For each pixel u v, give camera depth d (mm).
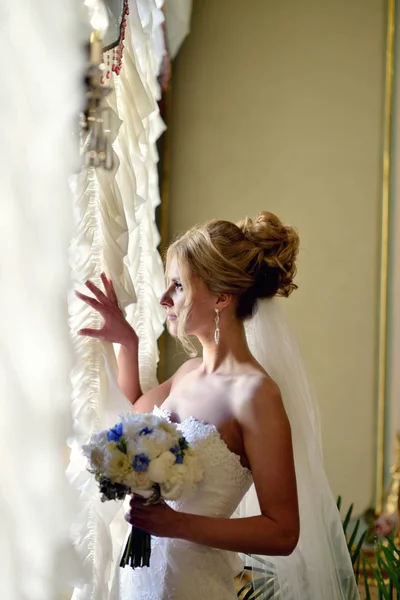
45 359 1459
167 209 4074
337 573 2244
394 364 4008
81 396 1828
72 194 1629
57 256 1455
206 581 1944
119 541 2225
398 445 3809
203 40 4094
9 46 1323
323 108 4062
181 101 4090
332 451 4055
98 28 1776
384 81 4039
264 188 4074
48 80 1428
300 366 2279
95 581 1851
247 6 4086
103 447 1662
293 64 4070
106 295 1946
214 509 1928
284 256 2125
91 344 1944
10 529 1392
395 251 4016
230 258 2041
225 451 1946
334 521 2273
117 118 1729
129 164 2057
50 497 1469
